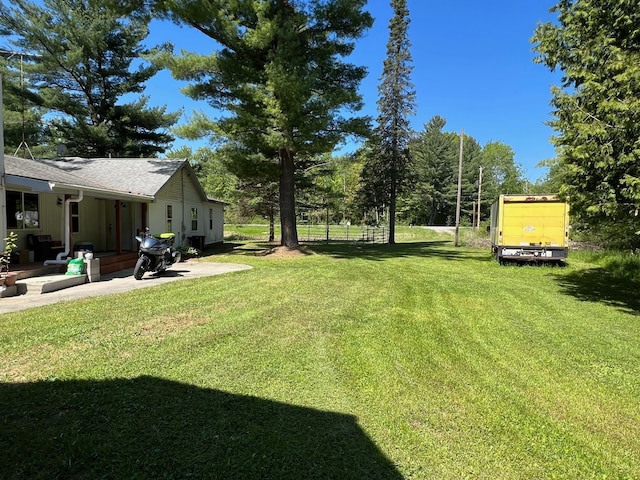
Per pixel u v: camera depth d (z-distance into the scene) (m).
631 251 14.51
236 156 15.25
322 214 42.59
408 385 3.67
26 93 20.62
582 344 5.07
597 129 6.24
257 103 13.96
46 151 23.28
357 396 3.42
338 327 5.42
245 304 6.67
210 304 6.64
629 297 8.34
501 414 3.20
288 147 13.36
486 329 5.64
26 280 8.02
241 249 19.62
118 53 23.50
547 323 6.09
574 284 9.90
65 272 9.37
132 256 12.62
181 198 17.78
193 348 4.43
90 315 5.77
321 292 7.90
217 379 3.65
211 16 12.70
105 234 14.60
